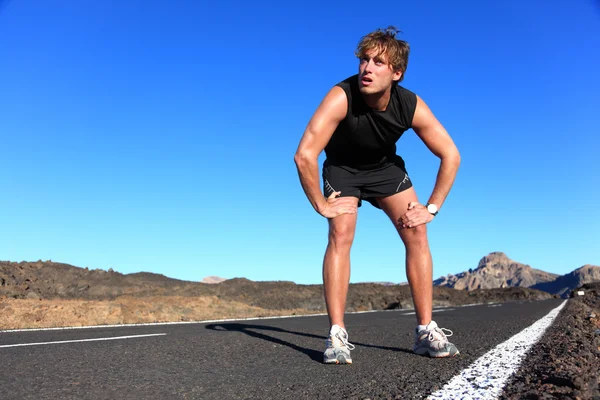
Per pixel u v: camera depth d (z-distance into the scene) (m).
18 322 7.23
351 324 8.01
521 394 2.28
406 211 3.49
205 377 2.89
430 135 3.43
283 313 13.02
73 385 2.64
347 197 3.49
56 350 3.96
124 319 8.70
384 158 3.58
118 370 3.07
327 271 3.50
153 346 4.25
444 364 3.28
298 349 4.14
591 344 4.23
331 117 3.23
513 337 5.06
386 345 4.59
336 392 2.51
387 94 3.24
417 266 3.64
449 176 3.48
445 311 13.70
